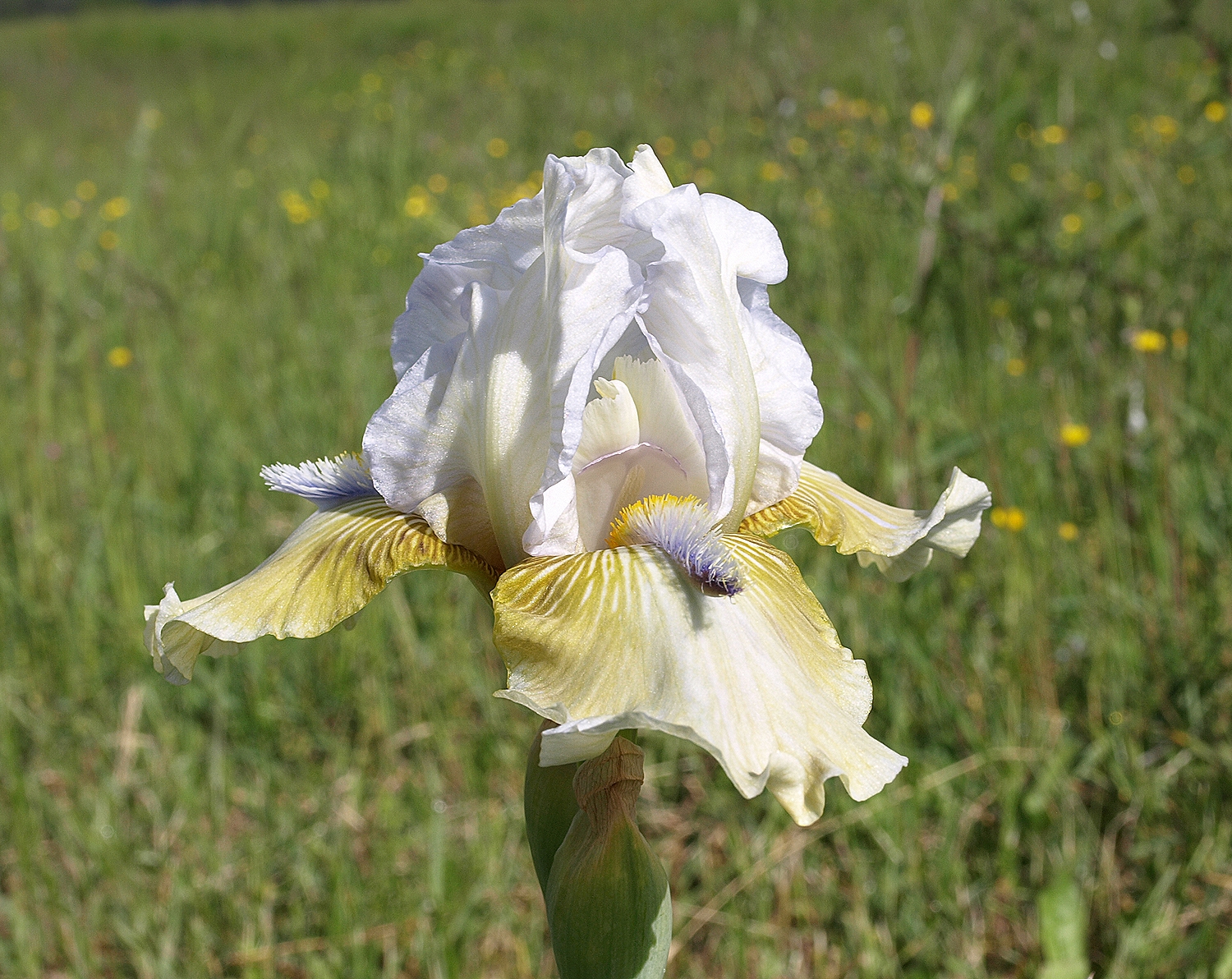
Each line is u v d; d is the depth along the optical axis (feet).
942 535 0.81
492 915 1.16
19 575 1.62
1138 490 1.46
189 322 2.44
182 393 2.07
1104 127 2.57
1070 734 1.29
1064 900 0.97
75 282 2.50
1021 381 1.80
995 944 1.14
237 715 1.42
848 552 0.76
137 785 1.34
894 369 1.73
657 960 0.68
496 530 0.70
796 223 2.31
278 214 3.10
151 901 1.19
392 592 1.50
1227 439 1.50
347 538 0.71
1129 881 1.18
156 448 1.91
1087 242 1.88
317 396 1.99
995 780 1.22
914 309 1.51
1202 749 1.18
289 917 1.19
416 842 1.23
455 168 3.37
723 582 0.62
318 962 1.09
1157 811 1.18
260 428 1.93
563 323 0.68
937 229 1.62
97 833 1.21
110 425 2.05
